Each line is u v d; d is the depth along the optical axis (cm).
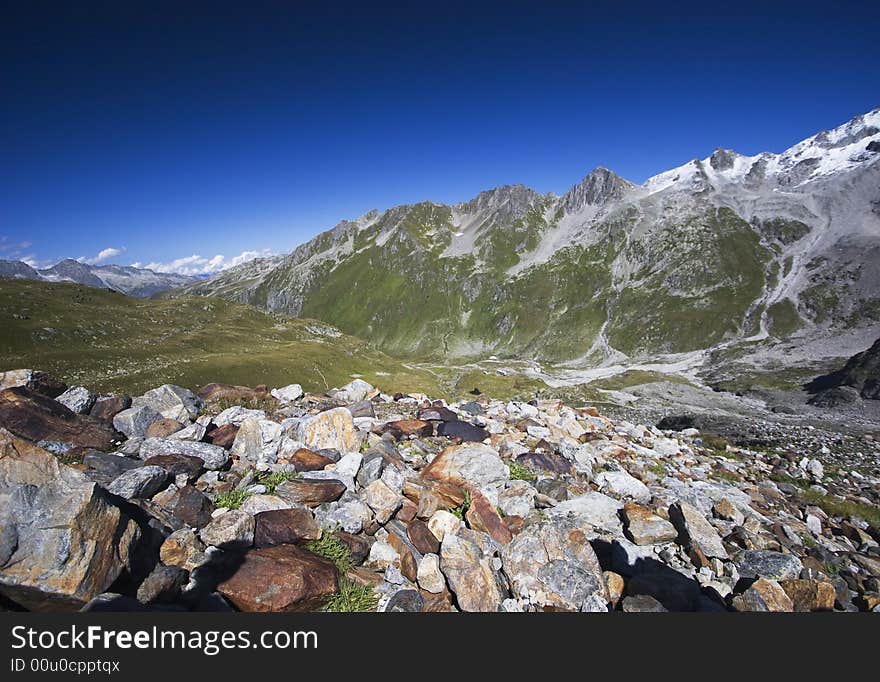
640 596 817
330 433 1254
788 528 1386
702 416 8938
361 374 12744
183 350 12338
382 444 1285
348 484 1012
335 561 798
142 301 19212
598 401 12481
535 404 2695
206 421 1375
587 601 795
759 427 7262
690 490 1549
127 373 8931
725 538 1225
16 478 625
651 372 19050
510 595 825
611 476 1440
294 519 824
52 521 610
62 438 1059
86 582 601
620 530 1144
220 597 684
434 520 923
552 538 891
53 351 10562
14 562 582
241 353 12338
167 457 988
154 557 715
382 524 923
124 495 802
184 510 834
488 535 945
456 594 765
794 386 13538
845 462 4097
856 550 1457
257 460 1133
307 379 10950
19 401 1057
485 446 1253
